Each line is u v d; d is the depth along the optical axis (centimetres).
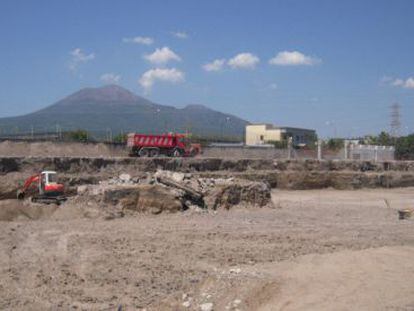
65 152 5019
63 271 1633
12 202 2573
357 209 3291
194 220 2558
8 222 2417
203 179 3123
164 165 4550
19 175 3553
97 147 5269
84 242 1986
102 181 3325
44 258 1783
